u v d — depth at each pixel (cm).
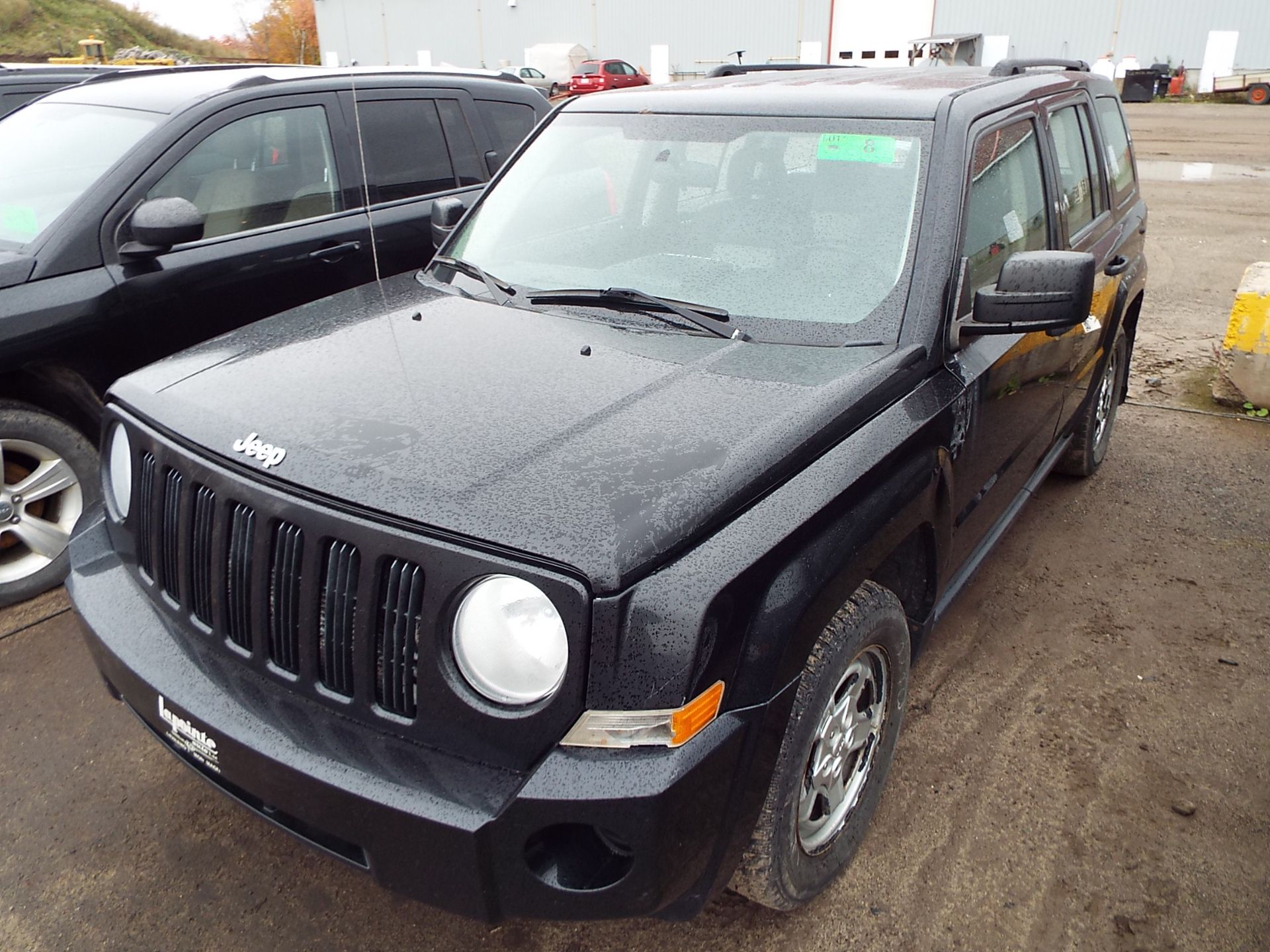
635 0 4094
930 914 248
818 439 219
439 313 284
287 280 448
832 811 246
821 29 3809
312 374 241
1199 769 300
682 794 179
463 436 207
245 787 202
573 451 202
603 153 329
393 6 4506
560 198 328
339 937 241
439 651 184
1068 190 379
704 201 299
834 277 270
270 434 212
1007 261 259
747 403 223
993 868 262
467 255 329
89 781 291
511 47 4403
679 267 287
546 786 177
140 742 308
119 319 387
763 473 204
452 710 185
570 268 302
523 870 181
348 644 195
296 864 263
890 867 262
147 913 246
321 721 199
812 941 240
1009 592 400
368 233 479
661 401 224
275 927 243
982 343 291
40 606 382
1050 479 507
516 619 181
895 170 283
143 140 411
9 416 364
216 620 216
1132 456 537
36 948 236
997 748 309
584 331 265
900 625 247
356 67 514
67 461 383
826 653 215
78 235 381
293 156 461
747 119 312
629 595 177
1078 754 306
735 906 251
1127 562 423
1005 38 3572
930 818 279
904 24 3650
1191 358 702
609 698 178
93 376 385
